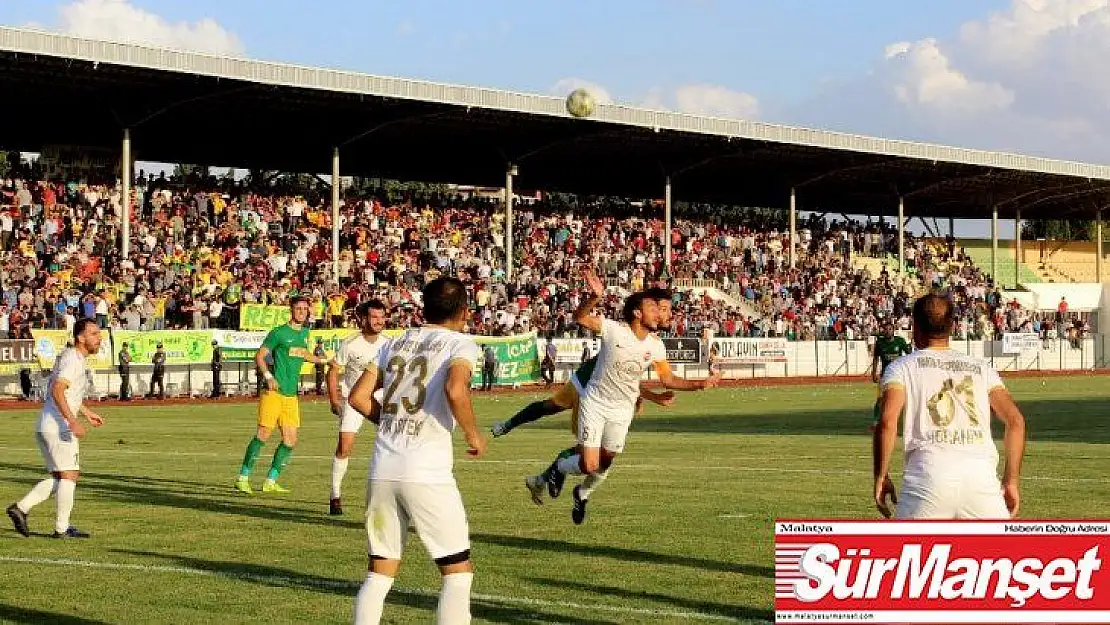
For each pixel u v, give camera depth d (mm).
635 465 19484
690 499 15234
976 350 64062
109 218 48156
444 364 7703
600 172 63688
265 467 19828
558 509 14492
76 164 51656
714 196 72625
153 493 16234
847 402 39125
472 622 8938
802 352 58781
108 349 40312
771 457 20828
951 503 7406
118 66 39969
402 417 7715
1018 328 69875
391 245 54031
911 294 68750
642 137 54500
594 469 12977
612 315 54062
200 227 49438
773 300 62156
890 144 60594
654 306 12945
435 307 7910
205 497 15859
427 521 7609
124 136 45438
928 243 79875
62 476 12547
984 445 7477
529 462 20281
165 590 10062
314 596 9836
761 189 70188
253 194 53594
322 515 14266
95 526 13352
